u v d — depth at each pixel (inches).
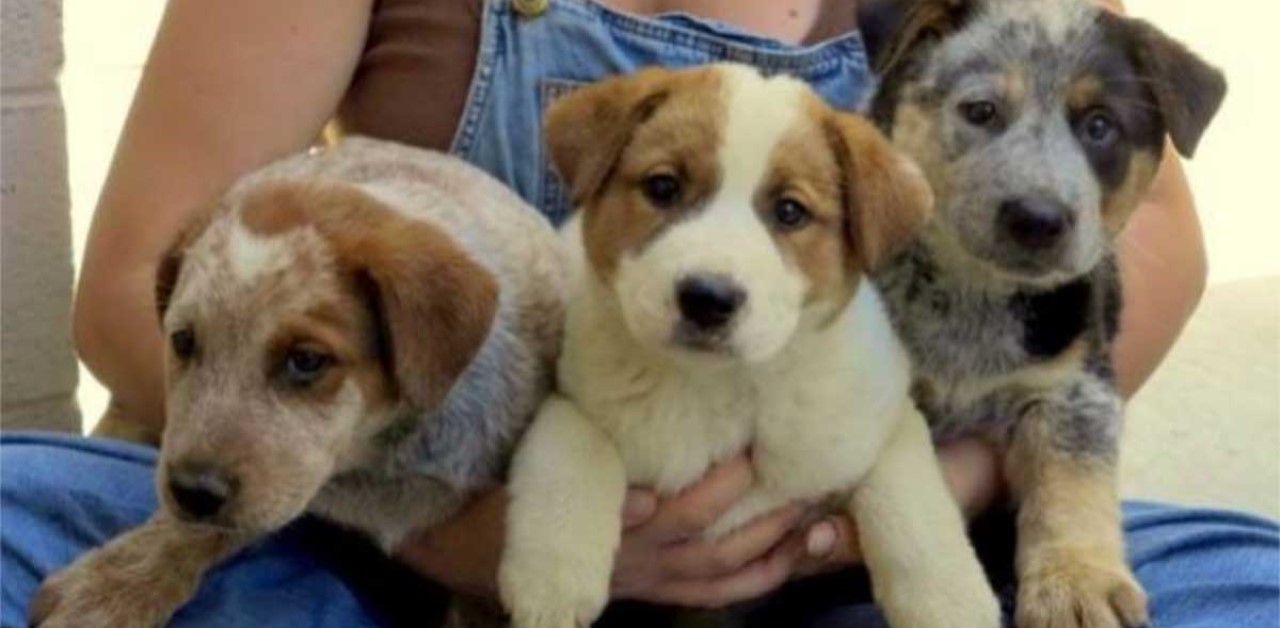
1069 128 47.4
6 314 55.8
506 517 43.8
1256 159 110.7
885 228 42.8
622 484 43.9
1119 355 51.9
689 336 41.1
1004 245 46.0
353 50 51.1
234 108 49.8
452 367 42.1
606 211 42.9
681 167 42.1
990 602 44.1
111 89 59.5
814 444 43.9
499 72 50.7
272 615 44.1
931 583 43.9
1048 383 48.0
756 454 44.4
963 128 47.4
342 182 44.1
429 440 44.2
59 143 55.9
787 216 42.3
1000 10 48.4
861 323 44.5
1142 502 52.7
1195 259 53.8
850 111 49.8
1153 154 48.5
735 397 43.8
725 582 45.4
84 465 45.9
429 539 45.4
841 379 43.9
